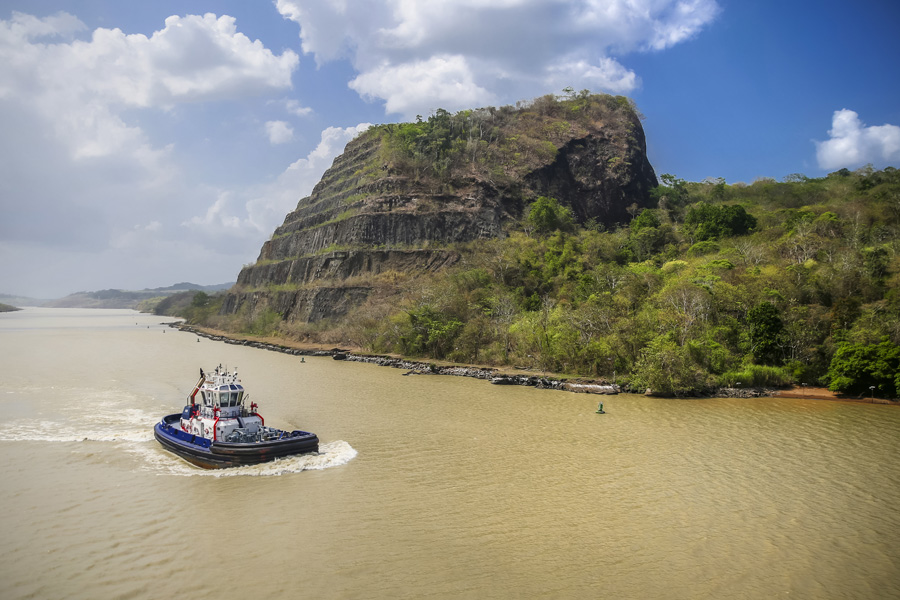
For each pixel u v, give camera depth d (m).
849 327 61.50
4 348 97.31
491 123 157.38
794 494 28.66
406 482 29.81
